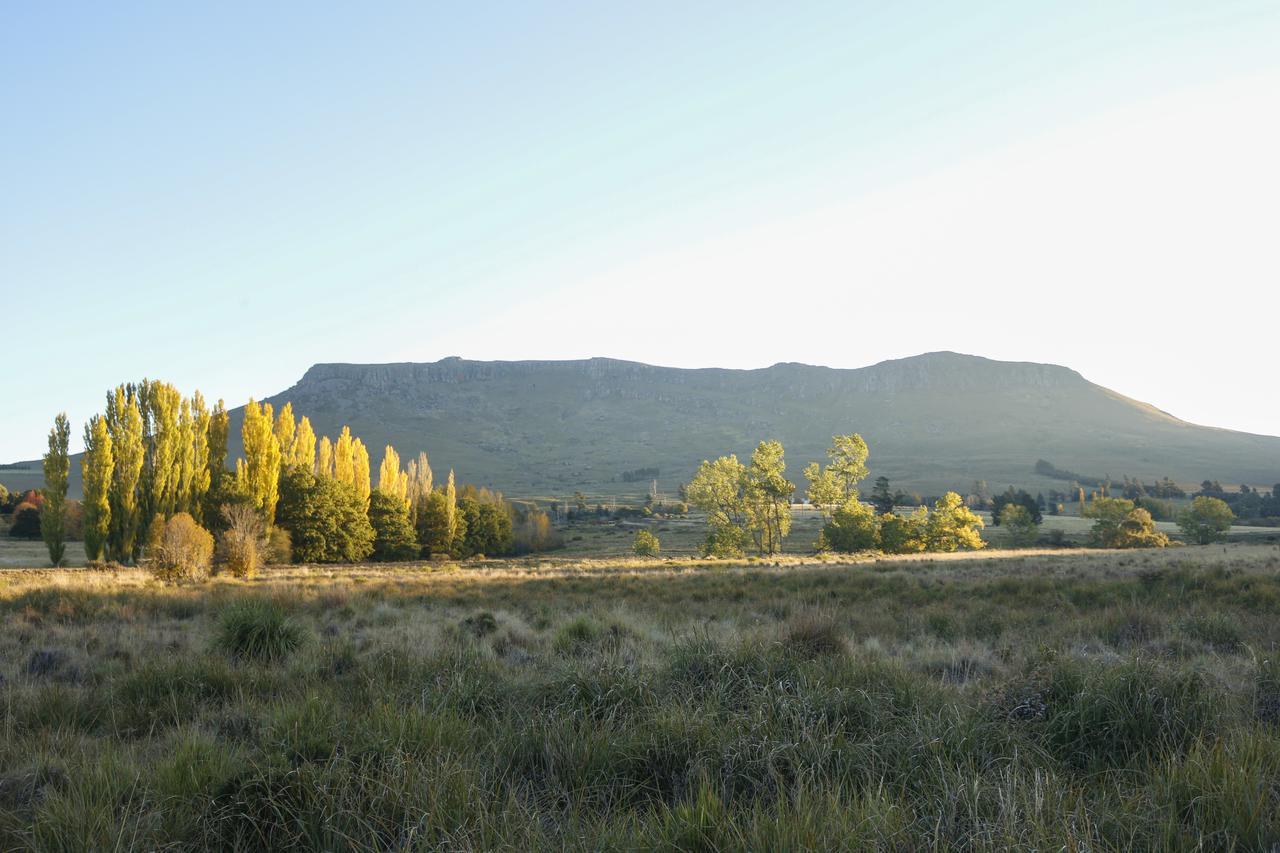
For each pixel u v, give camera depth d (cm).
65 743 593
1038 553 5288
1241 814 399
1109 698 575
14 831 420
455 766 478
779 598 1939
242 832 430
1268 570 2392
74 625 1370
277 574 4022
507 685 713
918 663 920
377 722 561
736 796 470
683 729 538
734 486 7594
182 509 5553
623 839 401
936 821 402
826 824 392
